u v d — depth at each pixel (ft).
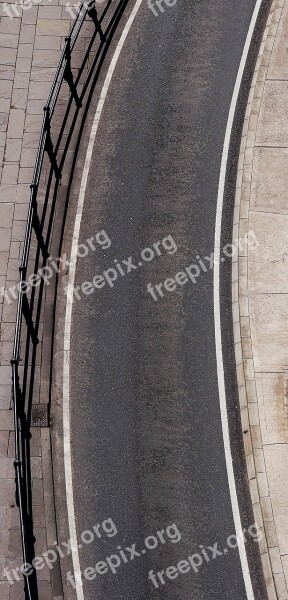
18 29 77.46
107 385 64.85
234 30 77.51
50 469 62.34
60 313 67.15
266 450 62.44
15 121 73.72
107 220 70.33
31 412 64.03
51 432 63.62
